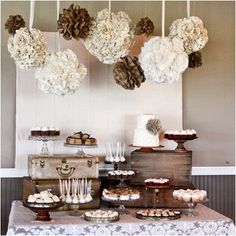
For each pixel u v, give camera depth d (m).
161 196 3.59
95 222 3.07
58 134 3.69
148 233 3.07
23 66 2.93
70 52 2.95
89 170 3.55
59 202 3.13
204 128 4.23
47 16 4.01
